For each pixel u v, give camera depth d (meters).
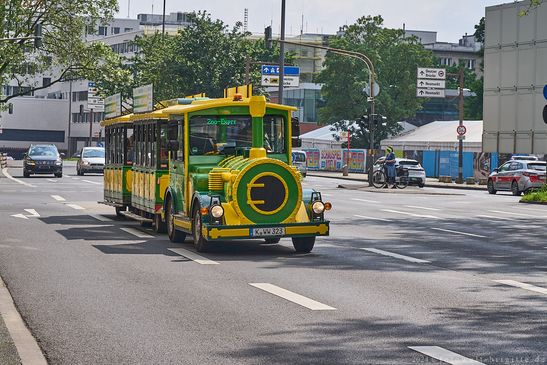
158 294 15.09
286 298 14.63
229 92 24.44
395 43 119.75
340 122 119.12
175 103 25.72
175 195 23.67
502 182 60.03
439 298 14.71
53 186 57.34
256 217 20.97
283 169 21.05
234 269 18.47
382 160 71.38
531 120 63.09
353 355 10.45
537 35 62.72
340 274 17.75
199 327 12.19
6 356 10.14
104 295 15.00
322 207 21.34
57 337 11.58
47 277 17.22
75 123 195.75
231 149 22.50
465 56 178.75
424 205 43.31
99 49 83.50
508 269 18.86
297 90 149.38
